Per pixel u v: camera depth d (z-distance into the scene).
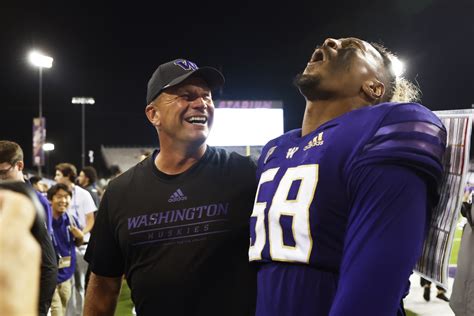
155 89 1.86
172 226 1.79
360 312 0.92
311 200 1.10
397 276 0.93
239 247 1.80
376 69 1.29
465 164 1.09
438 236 1.17
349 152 1.07
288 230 1.14
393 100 1.38
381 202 0.97
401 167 0.99
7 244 0.44
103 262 1.95
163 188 1.83
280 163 1.28
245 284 1.77
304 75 1.27
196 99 1.84
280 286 1.16
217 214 1.79
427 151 1.01
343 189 1.08
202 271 1.76
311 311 1.09
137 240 1.81
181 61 1.88
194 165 1.85
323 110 1.28
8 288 0.42
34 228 0.49
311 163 1.14
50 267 2.71
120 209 1.87
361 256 0.96
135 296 1.84
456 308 2.09
